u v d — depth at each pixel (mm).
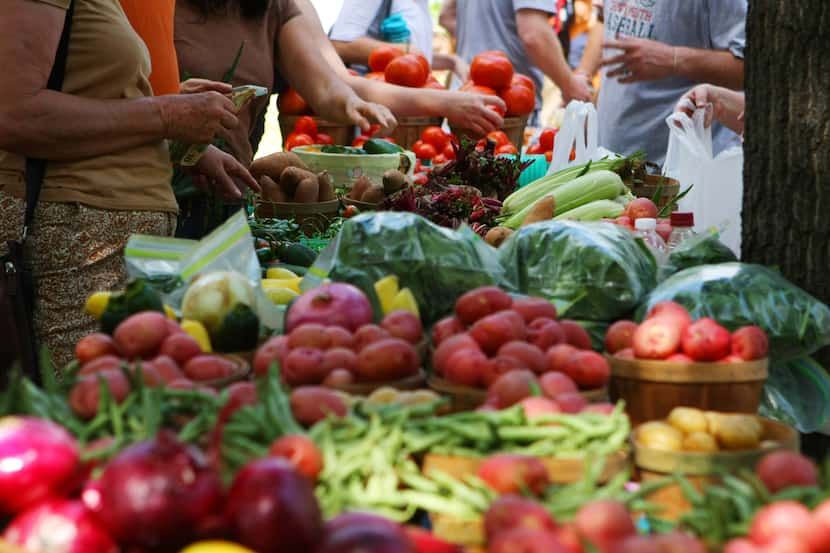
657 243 3459
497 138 5848
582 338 2258
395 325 2273
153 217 3477
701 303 2645
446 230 2805
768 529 1405
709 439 1828
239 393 1851
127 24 3418
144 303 2303
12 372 1768
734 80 5594
